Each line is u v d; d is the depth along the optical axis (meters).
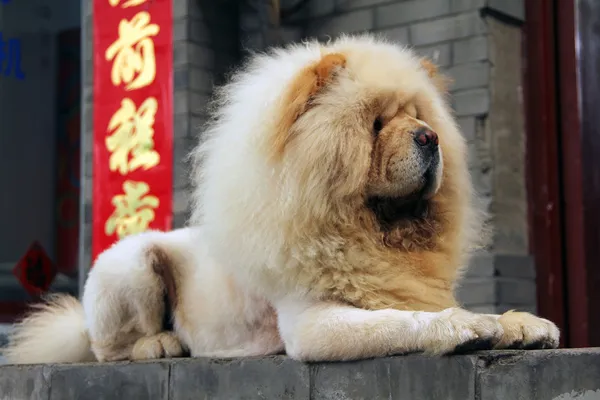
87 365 4.86
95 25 9.19
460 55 8.14
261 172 4.29
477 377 3.47
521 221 8.30
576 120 8.38
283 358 4.08
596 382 3.23
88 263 9.13
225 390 4.26
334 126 4.28
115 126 9.03
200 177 4.80
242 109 4.57
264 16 8.95
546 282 8.32
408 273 4.35
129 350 5.32
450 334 3.58
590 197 8.31
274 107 4.35
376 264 4.26
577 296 8.27
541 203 8.38
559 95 8.50
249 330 4.79
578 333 8.25
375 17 8.66
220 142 4.61
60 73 12.50
